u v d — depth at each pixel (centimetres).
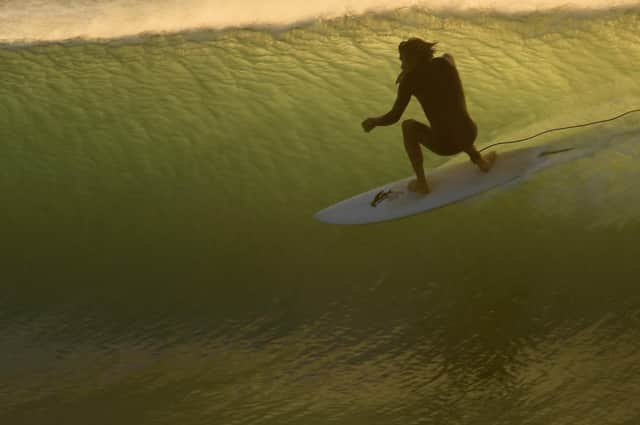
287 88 3922
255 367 2434
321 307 2662
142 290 2852
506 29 4347
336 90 3866
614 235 2698
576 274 2578
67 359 2612
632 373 2128
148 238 3058
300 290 2747
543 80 3772
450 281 2664
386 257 2814
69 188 3341
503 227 2833
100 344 2664
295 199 3166
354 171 3284
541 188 2956
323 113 3678
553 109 3491
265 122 3647
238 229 3047
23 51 4606
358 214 3016
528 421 2006
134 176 3378
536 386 2141
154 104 3888
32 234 3133
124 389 2398
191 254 2967
